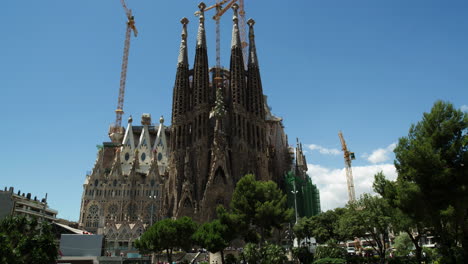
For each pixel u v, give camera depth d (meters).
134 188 153.88
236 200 62.25
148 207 150.62
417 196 32.69
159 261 72.25
